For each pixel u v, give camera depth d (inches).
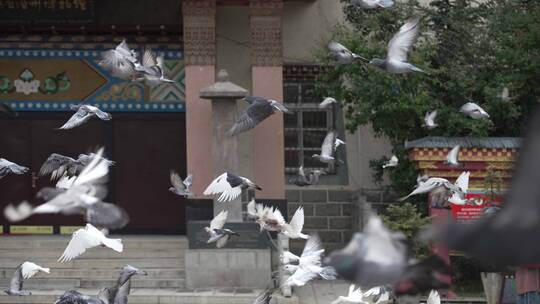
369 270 251.1
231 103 856.9
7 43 1002.1
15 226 992.2
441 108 836.6
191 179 709.3
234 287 815.7
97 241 478.0
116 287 569.6
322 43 923.4
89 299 544.7
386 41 853.8
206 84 917.8
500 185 786.2
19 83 1004.6
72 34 1002.7
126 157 1006.4
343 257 256.8
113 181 1003.3
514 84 835.4
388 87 839.1
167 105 1008.9
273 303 750.5
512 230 218.7
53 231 992.2
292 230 572.7
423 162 812.6
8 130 1002.1
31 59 1003.9
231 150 854.5
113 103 1005.8
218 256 818.2
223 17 965.2
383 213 902.4
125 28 996.6
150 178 1006.4
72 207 366.9
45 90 1004.6
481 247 220.5
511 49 840.3
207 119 913.5
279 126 917.2
